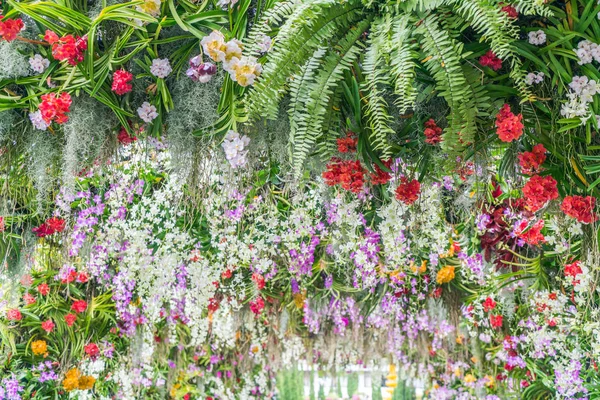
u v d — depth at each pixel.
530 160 1.69
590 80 1.56
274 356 4.98
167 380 4.34
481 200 2.20
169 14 1.66
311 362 5.16
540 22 1.60
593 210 1.77
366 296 3.68
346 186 1.96
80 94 1.79
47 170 2.00
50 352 3.16
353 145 1.84
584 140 1.66
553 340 2.99
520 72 1.45
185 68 1.78
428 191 2.30
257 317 4.32
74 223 2.69
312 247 2.96
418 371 5.50
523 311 3.41
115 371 3.58
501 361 4.23
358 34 1.57
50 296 3.06
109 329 3.40
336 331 4.64
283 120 1.83
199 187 2.10
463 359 5.00
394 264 2.92
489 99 1.61
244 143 1.76
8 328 3.00
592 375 2.64
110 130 1.89
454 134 1.50
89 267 2.95
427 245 2.88
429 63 1.47
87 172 2.16
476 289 3.49
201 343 4.46
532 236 2.28
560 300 2.52
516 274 2.70
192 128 1.83
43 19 1.64
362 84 1.54
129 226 2.81
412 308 3.68
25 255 2.57
